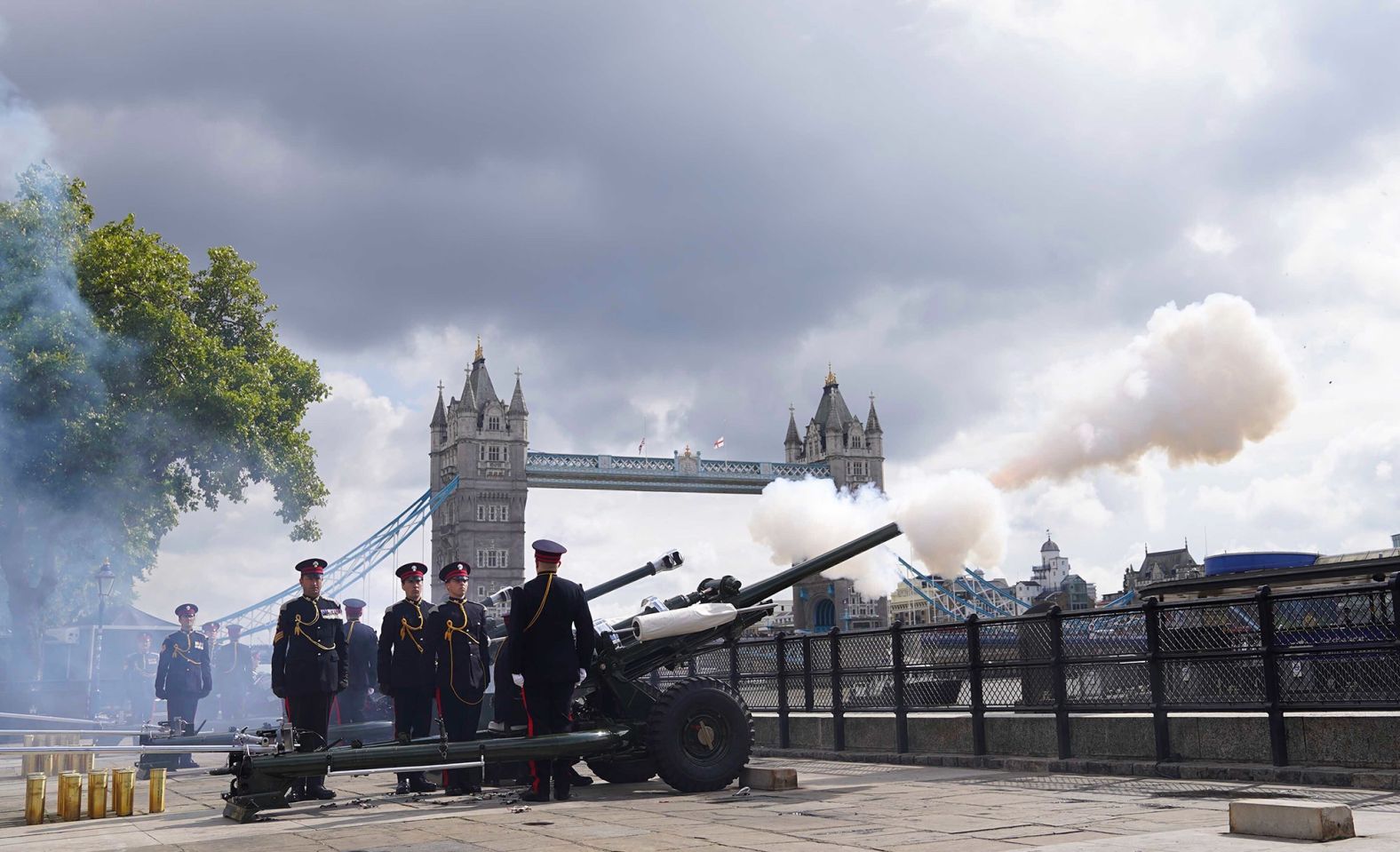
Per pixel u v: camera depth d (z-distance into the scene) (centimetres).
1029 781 1098
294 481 4622
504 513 17538
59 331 3706
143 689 4162
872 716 1493
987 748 1326
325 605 1264
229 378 4266
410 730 1229
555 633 1079
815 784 1142
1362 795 878
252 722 2988
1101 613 1193
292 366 4744
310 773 992
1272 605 1038
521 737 1092
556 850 710
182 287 4503
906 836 726
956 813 846
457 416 17988
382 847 754
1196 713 1103
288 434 4625
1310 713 1048
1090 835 704
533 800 1036
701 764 1066
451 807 1016
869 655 1488
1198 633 1104
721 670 1819
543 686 1079
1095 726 1210
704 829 796
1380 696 952
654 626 1126
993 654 1313
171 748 1038
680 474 16775
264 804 982
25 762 1569
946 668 1377
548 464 16362
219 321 4688
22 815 1097
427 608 1281
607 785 1182
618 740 1076
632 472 16650
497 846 739
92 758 1630
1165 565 13912
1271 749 1029
